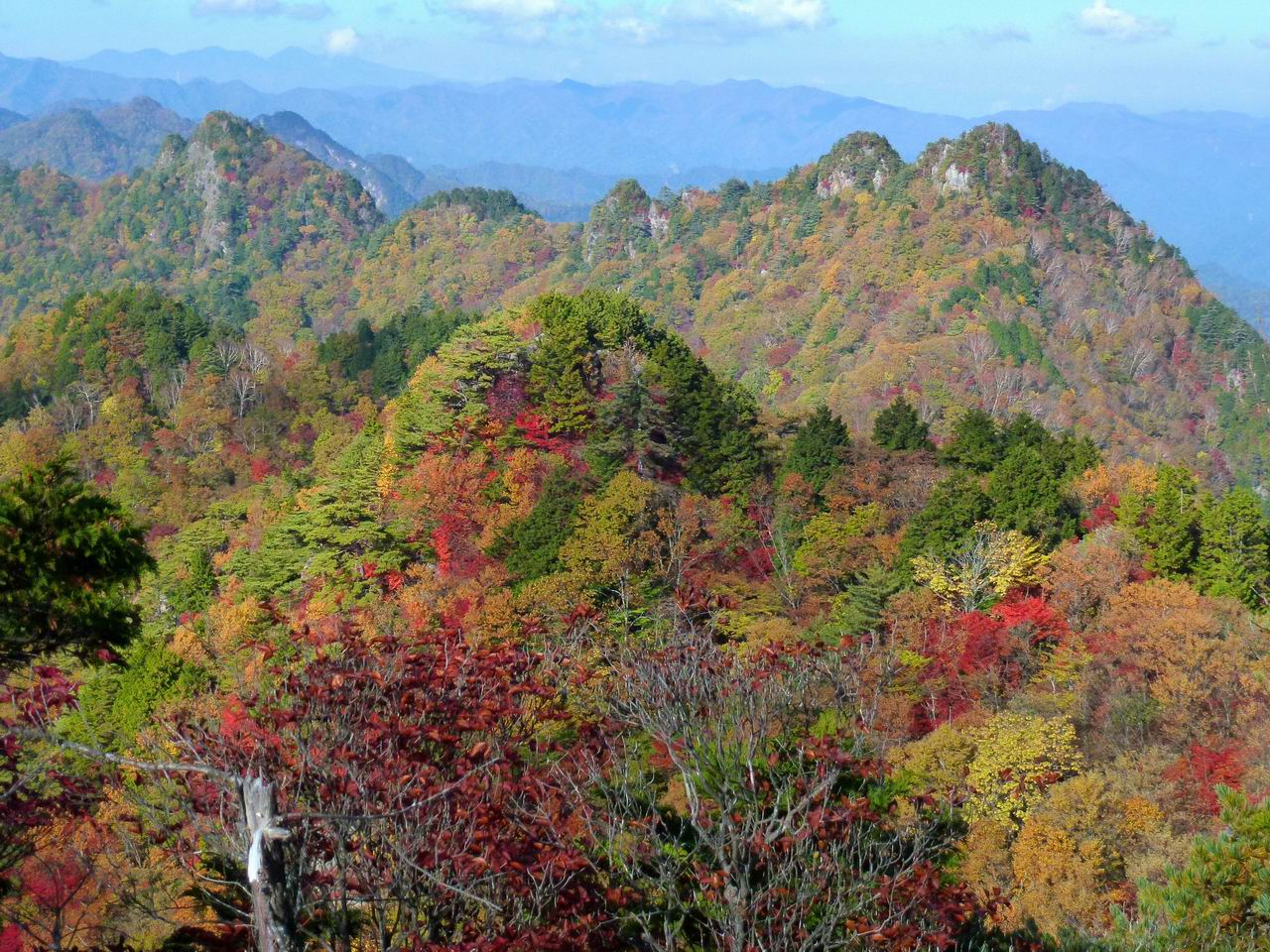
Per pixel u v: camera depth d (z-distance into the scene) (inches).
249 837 348.8
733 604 1562.5
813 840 440.5
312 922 422.0
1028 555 1777.8
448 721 462.0
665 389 2391.7
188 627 1701.5
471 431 2416.3
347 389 4488.2
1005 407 5196.9
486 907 400.2
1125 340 6382.9
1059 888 956.0
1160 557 1797.5
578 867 430.0
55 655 718.5
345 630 520.1
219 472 3809.1
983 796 1119.6
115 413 4234.7
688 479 2310.5
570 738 573.0
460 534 2055.9
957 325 6053.2
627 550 1722.4
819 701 584.4
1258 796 1083.3
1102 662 1414.9
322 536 2044.8
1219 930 476.7
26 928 445.1
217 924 439.2
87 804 453.7
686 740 470.6
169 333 4825.3
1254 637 1398.9
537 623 618.2
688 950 433.7
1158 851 1002.1
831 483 2262.6
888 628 1573.6
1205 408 6092.5
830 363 6392.7
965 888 509.4
